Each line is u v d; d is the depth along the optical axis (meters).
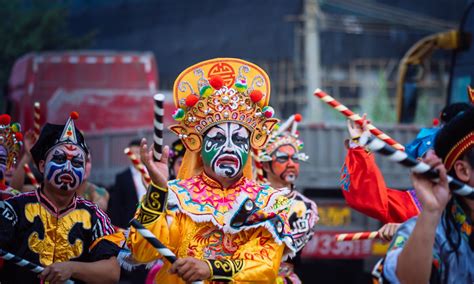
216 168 5.15
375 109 29.94
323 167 11.79
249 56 31.86
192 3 33.47
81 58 16.66
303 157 7.62
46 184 5.44
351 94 31.44
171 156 7.89
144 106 16.42
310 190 11.77
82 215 5.48
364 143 3.58
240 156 5.18
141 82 16.77
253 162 7.62
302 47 31.06
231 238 5.06
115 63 16.75
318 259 11.91
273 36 31.44
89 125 16.20
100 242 5.38
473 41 12.20
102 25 34.31
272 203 5.17
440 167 3.63
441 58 30.20
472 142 3.85
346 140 5.95
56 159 5.41
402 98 14.05
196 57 33.12
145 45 34.00
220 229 5.05
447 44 12.68
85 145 5.59
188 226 5.05
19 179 6.80
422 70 14.01
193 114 5.25
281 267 7.00
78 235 5.42
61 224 5.40
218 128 5.21
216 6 33.19
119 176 9.76
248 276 4.85
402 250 3.71
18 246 5.32
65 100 16.22
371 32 31.55
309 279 12.24
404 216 5.82
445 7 33.34
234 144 5.18
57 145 5.44
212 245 5.04
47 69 16.59
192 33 33.38
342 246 11.45
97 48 34.03
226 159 5.15
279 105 30.36
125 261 5.12
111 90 16.52
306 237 6.97
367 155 5.82
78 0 34.44
